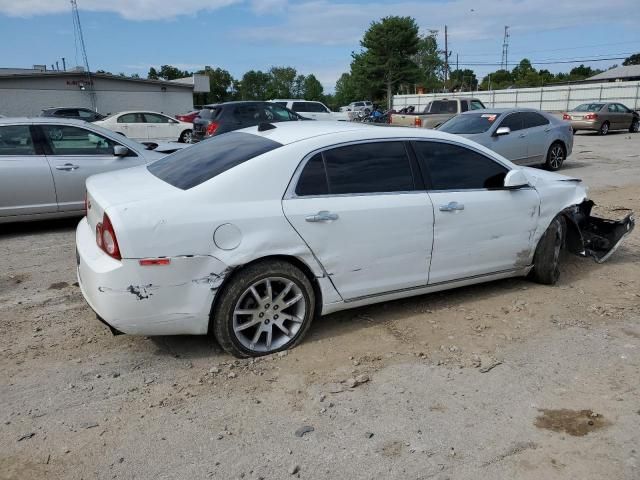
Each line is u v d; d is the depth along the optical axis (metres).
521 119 12.49
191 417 3.18
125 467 2.77
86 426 3.09
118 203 3.49
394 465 2.79
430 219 4.32
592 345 4.07
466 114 12.96
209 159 4.03
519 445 2.94
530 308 4.73
